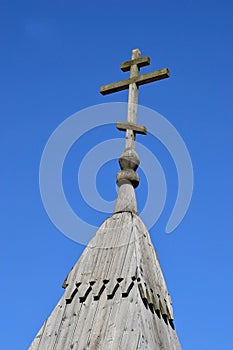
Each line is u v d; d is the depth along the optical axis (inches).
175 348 617.0
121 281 616.4
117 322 589.0
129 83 748.6
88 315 610.9
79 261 657.6
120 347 569.0
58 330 615.8
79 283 637.3
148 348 570.6
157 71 739.4
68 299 631.8
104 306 608.4
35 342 617.9
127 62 762.8
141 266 629.6
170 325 634.8
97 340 586.2
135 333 572.7
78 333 602.5
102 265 641.0
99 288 622.8
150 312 609.9
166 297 647.8
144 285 615.8
